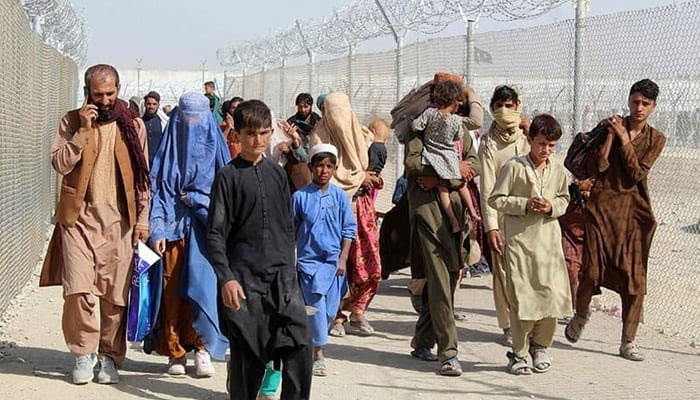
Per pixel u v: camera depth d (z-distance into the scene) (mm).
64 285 6285
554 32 9719
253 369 5480
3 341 7598
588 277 7504
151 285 6438
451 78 7688
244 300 5402
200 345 6664
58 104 15711
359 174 7988
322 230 6668
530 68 10188
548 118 6770
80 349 6352
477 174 7387
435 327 6836
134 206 6387
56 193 16594
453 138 6816
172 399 6113
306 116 11031
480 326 8586
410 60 13586
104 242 6348
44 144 13086
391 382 6629
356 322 8203
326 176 6750
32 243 11039
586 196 7559
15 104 9094
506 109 7352
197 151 6457
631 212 7375
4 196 8305
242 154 5508
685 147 9906
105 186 6355
